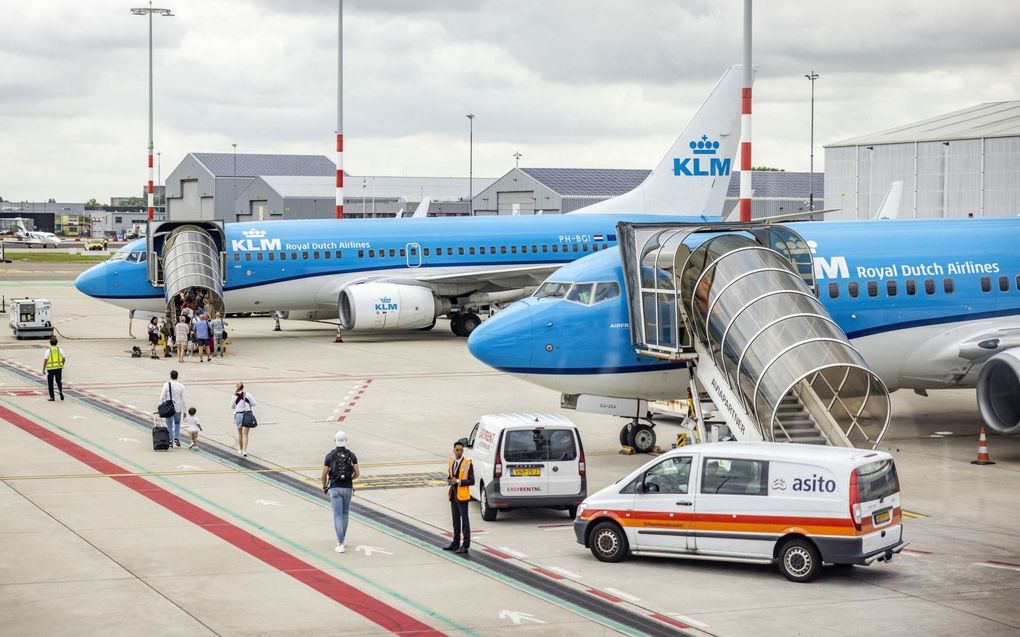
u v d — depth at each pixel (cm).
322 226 6203
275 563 2208
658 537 2200
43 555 2247
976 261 3562
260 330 6994
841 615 1895
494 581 2100
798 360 2759
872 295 3434
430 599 1981
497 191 14950
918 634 1797
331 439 3572
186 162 17400
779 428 2736
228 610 1908
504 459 2552
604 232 6694
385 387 4644
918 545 2375
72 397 4384
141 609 1911
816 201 15462
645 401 3341
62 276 12300
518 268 6494
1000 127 9388
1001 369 3159
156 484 2938
